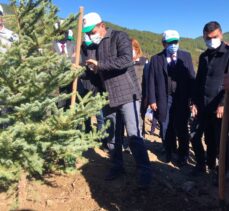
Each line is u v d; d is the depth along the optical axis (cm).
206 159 596
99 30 471
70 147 393
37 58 364
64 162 420
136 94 474
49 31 379
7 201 423
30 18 380
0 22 382
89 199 460
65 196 462
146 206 454
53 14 382
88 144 412
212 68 502
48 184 457
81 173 523
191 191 504
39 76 360
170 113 615
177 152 653
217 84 498
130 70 480
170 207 456
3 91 349
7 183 407
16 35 381
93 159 586
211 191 511
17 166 374
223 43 497
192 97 545
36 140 373
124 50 459
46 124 379
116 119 512
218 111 481
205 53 515
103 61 459
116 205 451
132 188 492
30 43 374
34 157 371
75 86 457
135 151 475
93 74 516
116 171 513
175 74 598
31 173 419
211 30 491
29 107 353
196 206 461
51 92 385
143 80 704
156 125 922
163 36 594
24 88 368
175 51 593
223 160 344
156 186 506
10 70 349
